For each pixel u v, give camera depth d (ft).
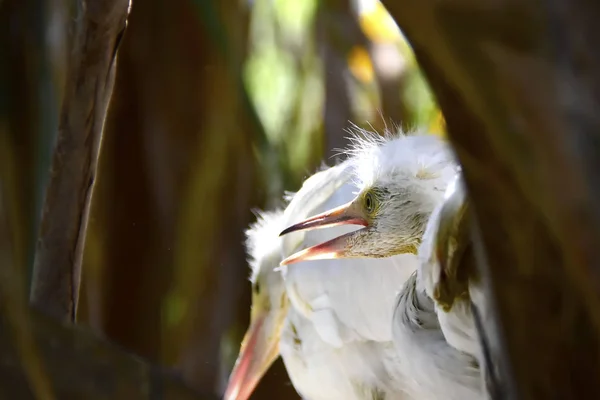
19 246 9.06
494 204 7.30
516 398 7.79
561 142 6.50
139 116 11.40
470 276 10.40
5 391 7.79
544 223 7.02
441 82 7.11
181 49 11.39
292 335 11.31
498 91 6.72
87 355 8.23
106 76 10.55
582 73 6.30
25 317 7.97
